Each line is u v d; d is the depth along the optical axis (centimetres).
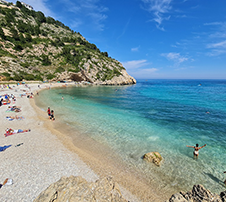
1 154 930
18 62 6353
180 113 2178
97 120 1808
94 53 9962
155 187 729
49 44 8675
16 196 614
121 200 474
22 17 10406
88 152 1045
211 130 1516
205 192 479
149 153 983
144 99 3475
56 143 1149
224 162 944
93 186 508
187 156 1018
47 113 2020
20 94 3359
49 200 424
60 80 7431
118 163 923
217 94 4450
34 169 800
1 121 1549
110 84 8350
